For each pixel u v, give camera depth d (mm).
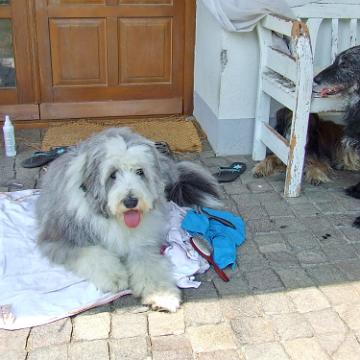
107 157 1535
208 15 2709
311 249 1874
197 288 1646
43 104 2969
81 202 1632
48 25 2865
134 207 1535
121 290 1594
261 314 1539
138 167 1563
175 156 2648
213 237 1851
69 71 2965
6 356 1373
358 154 2260
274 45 2420
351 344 1431
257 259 1809
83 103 3006
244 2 2332
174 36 3002
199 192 2084
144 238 1707
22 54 2883
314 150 2473
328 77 2199
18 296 1557
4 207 2051
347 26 2617
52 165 1907
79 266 1629
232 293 1625
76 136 2801
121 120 3039
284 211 2135
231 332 1465
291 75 2174
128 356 1377
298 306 1574
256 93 2598
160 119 3057
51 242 1727
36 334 1446
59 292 1583
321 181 2383
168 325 1486
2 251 1776
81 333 1453
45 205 1827
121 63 3004
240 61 2535
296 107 2119
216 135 2668
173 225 1880
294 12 2465
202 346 1414
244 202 2201
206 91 2820
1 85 2936
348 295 1626
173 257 1721
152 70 3051
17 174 2410
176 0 2932
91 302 1544
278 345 1424
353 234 1976
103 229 1654
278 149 2338
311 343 1433
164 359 1368
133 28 2949
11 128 2541
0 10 2791
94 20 2900
